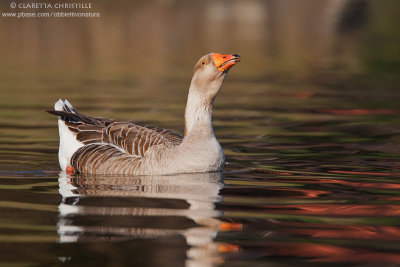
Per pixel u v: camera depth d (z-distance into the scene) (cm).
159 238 829
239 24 5403
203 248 791
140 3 6350
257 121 1942
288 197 1058
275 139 1658
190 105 1288
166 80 2833
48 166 1330
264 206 997
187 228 872
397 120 1911
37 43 4125
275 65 3412
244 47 4081
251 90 2627
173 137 1361
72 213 943
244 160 1400
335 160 1388
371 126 1819
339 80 2869
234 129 1816
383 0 6856
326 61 3541
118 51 3872
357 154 1448
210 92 1270
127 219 912
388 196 1063
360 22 5566
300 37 4675
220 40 4369
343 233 855
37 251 777
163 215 937
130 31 4762
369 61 3509
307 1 6944
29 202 1010
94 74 3023
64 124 1345
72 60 3519
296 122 1916
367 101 2283
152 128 1391
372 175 1233
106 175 1241
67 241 815
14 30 4569
